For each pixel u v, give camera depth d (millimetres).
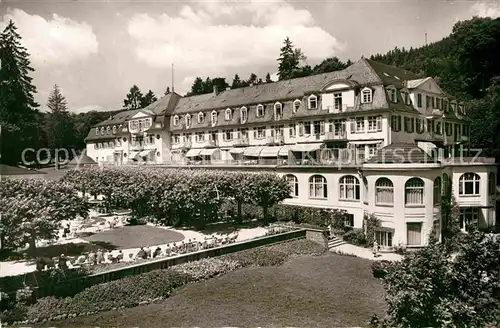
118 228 44719
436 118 56125
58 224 28234
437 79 77750
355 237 41094
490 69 71062
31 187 31547
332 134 51938
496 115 58781
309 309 23500
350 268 31609
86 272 25766
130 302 23703
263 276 29000
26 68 75625
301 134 55750
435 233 37250
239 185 44031
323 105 53062
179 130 74938
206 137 70875
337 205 46219
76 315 21953
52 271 25156
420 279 19531
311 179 49219
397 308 19719
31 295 22344
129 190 47594
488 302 20031
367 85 49156
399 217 37062
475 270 20922
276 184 44750
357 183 44375
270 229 42188
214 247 33281
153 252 33094
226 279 28375
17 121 75188
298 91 59312
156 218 48438
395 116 48375
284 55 99438
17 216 25469
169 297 25219
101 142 94125
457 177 43062
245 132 64438
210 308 23406
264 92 65562
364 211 41312
